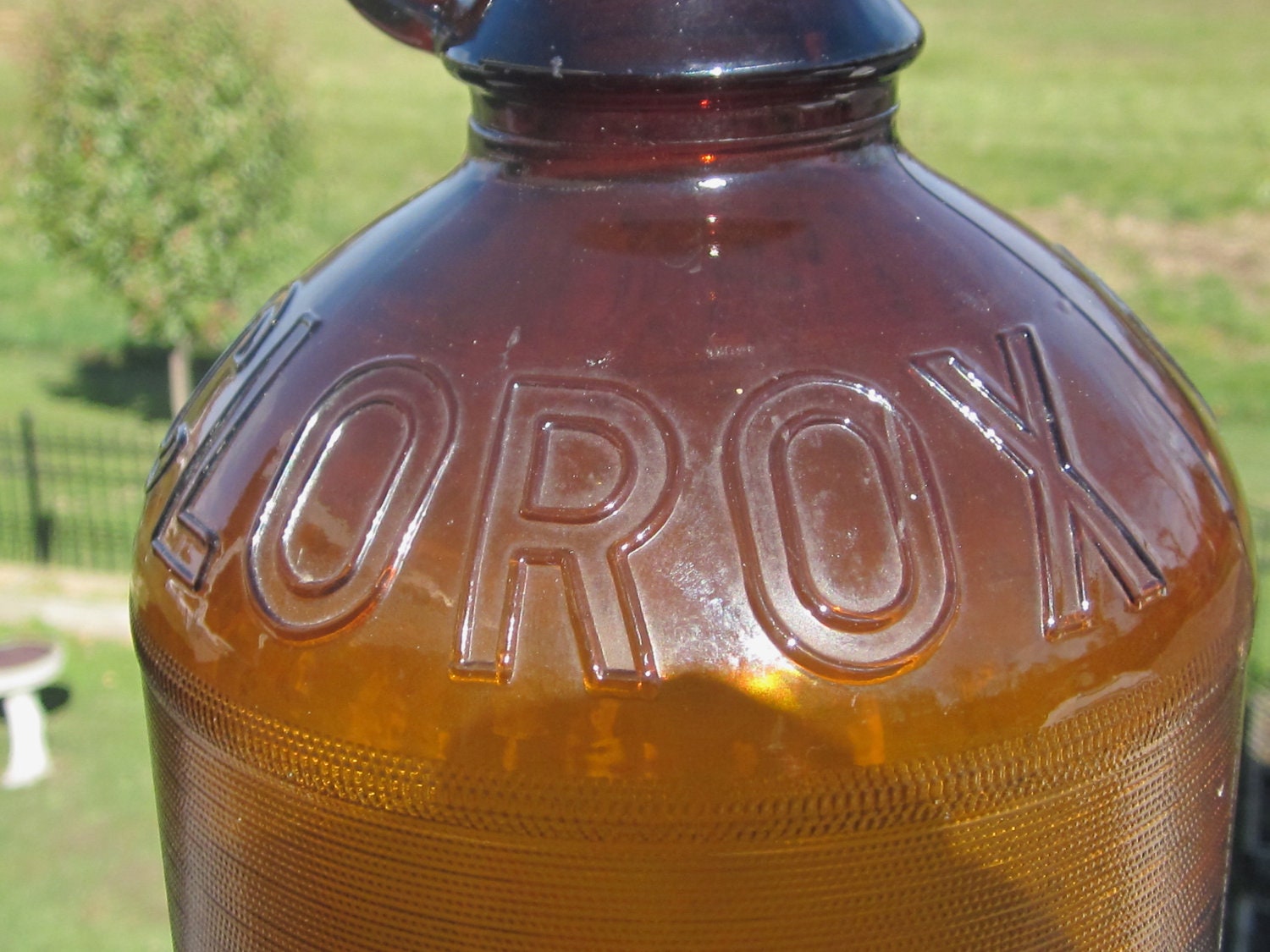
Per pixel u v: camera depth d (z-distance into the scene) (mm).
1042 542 300
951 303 314
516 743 290
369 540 302
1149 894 318
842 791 289
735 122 317
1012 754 295
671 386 300
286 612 306
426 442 305
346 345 323
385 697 295
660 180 317
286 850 310
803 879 292
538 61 315
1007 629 295
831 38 317
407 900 301
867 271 312
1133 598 304
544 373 304
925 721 291
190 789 326
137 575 347
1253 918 1097
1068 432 310
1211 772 328
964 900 298
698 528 293
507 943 297
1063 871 305
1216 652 319
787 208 316
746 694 288
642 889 291
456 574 295
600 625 290
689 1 312
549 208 321
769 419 298
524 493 297
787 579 291
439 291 320
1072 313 329
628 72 310
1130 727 304
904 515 296
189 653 319
